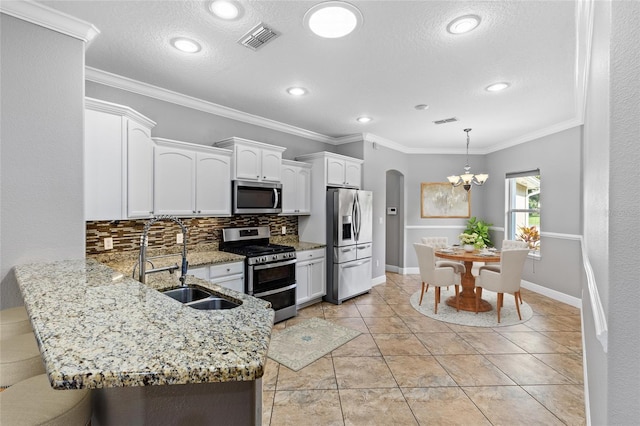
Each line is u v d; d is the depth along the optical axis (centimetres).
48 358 77
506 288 362
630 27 53
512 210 552
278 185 398
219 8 191
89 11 193
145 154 274
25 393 102
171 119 332
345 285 445
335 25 209
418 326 352
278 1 185
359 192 467
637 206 53
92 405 110
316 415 203
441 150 621
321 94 332
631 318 55
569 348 296
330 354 285
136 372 72
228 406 92
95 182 228
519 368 260
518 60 255
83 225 205
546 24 205
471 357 279
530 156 496
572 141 421
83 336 90
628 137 54
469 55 248
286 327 350
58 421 93
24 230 184
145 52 244
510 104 358
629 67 54
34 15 186
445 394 224
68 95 200
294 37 223
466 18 200
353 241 457
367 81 298
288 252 377
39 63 189
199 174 326
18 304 181
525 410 207
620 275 57
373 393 226
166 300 126
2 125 178
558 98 339
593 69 128
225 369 74
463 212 620
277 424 194
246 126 407
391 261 662
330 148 532
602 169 85
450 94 329
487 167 607
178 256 322
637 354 54
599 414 90
